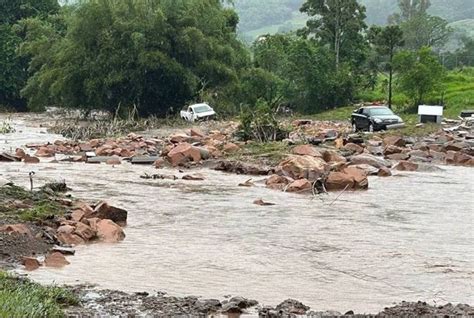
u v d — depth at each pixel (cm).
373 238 1761
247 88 6794
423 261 1534
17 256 1509
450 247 1669
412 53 6450
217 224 1927
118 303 1177
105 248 1628
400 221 1989
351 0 8338
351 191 2556
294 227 1894
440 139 3853
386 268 1473
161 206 2205
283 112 7300
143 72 6109
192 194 2470
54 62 6588
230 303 1175
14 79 8200
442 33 10756
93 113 6744
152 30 6119
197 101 6359
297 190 2525
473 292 1312
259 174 3030
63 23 7569
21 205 1959
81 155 3641
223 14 6894
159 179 2872
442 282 1375
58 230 1705
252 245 1677
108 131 4916
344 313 1162
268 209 2172
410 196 2439
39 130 5428
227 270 1446
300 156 2866
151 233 1802
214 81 6444
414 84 6081
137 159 3450
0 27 8294
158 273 1416
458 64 10962
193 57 6309
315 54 7381
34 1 8738
